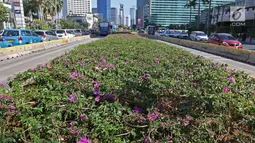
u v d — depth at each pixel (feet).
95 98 12.71
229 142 9.55
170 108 12.26
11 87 15.17
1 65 34.78
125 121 10.64
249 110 11.99
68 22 276.62
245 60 43.42
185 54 31.53
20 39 57.06
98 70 19.66
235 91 14.88
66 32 111.75
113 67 20.42
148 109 11.56
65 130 9.80
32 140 8.99
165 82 15.72
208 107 11.76
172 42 91.56
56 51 55.21
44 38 79.25
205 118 10.91
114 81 16.16
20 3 124.26
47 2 172.65
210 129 10.28
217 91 14.25
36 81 16.10
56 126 9.93
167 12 329.31
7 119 10.41
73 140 9.39
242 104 12.52
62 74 17.38
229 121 10.94
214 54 53.88
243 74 21.12
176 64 23.61
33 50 53.72
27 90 14.38
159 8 329.11
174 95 13.38
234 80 17.13
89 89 14.26
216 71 20.48
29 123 9.91
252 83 17.83
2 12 97.04
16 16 125.39
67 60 23.34
